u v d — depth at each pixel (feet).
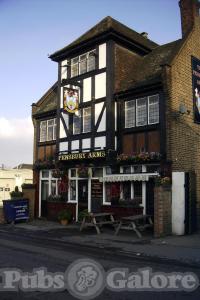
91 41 59.47
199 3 58.70
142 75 56.80
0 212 60.54
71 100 58.18
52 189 67.00
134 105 53.83
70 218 58.08
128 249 35.06
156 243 38.70
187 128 51.34
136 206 50.31
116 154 54.54
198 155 53.16
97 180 57.11
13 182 106.93
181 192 45.55
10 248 35.17
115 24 60.75
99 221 51.06
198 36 57.11
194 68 54.90
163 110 49.34
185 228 45.44
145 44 62.49
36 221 63.05
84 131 59.72
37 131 72.08
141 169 51.65
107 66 57.11
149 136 50.85
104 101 56.75
